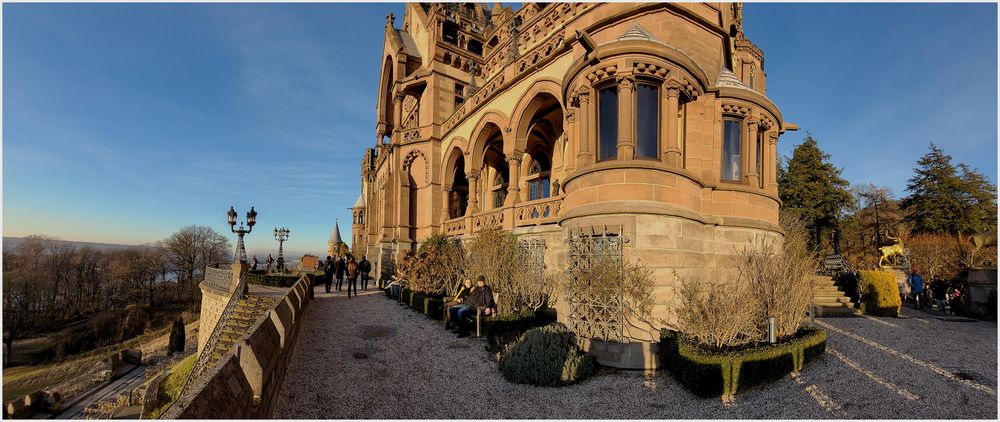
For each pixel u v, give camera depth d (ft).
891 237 68.74
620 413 19.79
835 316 45.39
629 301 26.89
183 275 195.31
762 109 36.04
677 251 28.58
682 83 30.99
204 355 42.09
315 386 21.98
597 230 28.66
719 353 22.41
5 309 147.64
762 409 19.67
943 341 32.27
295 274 94.99
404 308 47.24
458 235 61.41
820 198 98.53
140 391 59.52
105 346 140.36
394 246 75.20
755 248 32.76
